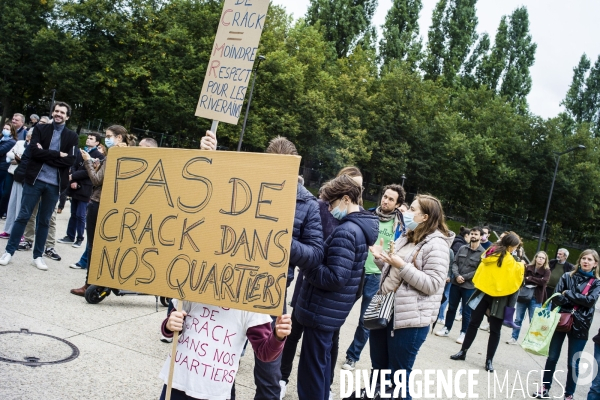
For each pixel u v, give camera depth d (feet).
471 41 215.51
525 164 177.58
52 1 135.95
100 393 12.97
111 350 16.11
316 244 13.03
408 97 164.66
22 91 144.46
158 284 9.30
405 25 207.31
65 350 15.25
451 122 168.14
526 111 216.13
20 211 23.27
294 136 143.33
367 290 19.94
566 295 20.36
